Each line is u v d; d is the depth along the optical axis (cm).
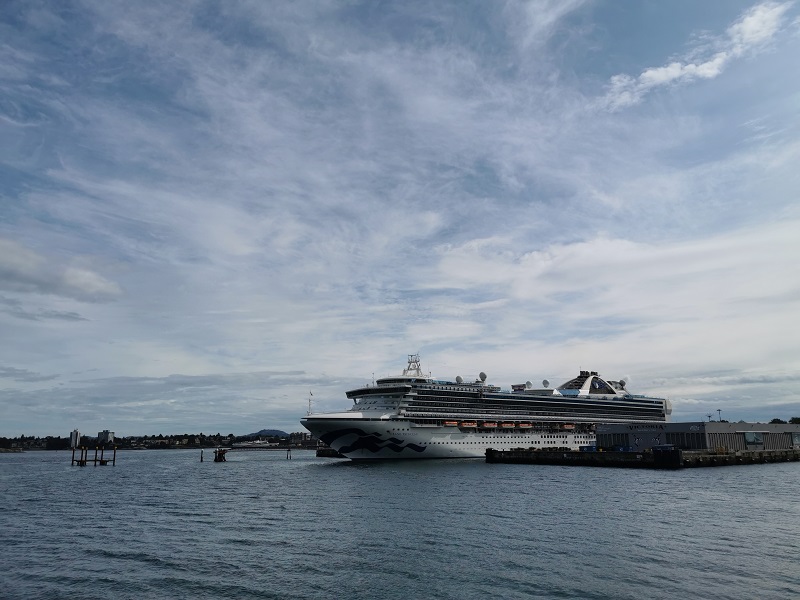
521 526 5381
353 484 9306
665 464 11919
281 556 4472
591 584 3575
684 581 3591
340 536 5128
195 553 4662
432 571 3938
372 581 3762
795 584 3506
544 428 15638
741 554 4219
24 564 4425
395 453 13162
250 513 6706
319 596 3509
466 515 6034
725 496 7300
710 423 14100
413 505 6781
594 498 7162
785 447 15725
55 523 6325
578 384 18875
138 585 3838
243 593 3612
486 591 3509
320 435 12738
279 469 14550
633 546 4494
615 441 15275
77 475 14200
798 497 7194
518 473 10775
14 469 17350
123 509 7388
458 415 13762
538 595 3416
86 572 4172
